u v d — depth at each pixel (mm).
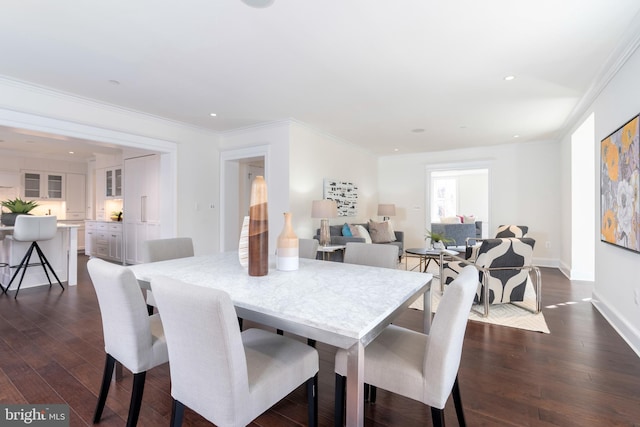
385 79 3164
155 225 5340
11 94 3193
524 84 3266
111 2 1996
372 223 6250
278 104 3912
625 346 2465
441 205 10281
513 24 2232
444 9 2074
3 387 1885
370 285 1571
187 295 1049
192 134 4996
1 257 4270
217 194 5383
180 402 1235
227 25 2254
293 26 2271
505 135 5457
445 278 3893
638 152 2322
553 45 2506
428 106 3951
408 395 1267
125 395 1829
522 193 6086
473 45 2516
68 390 1860
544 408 1710
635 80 2436
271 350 1430
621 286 2740
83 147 5988
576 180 4781
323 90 3451
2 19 2172
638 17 2141
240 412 1091
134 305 1400
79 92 3516
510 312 3299
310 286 1546
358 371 1067
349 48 2574
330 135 5492
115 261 6160
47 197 7055
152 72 3012
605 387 1906
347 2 2006
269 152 4832
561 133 5273
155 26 2264
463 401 1775
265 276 1749
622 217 2629
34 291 4004
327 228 4793
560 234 5781
